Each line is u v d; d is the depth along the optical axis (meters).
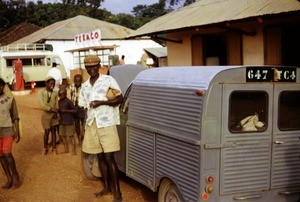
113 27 36.19
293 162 4.80
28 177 7.18
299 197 4.87
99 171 6.69
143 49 31.73
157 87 5.24
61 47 33.47
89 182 6.92
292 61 10.33
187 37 14.48
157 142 5.19
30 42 35.66
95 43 25.34
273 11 9.50
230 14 11.27
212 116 4.36
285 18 10.27
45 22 69.19
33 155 8.69
